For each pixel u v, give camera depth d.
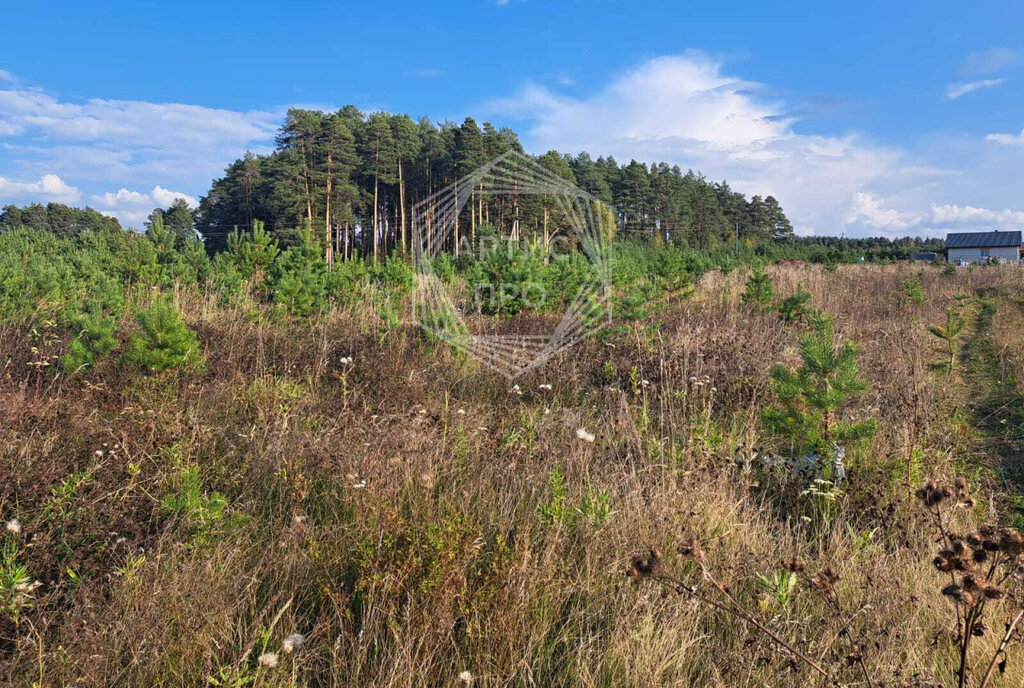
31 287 8.43
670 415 5.33
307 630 2.84
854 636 2.75
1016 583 2.88
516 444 4.66
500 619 2.75
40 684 2.28
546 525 3.52
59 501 3.29
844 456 4.54
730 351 7.34
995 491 4.59
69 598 2.79
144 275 11.45
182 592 2.76
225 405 5.47
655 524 3.49
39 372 5.75
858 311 12.80
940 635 2.80
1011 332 10.76
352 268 12.12
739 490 4.23
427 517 3.48
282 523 3.65
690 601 2.92
